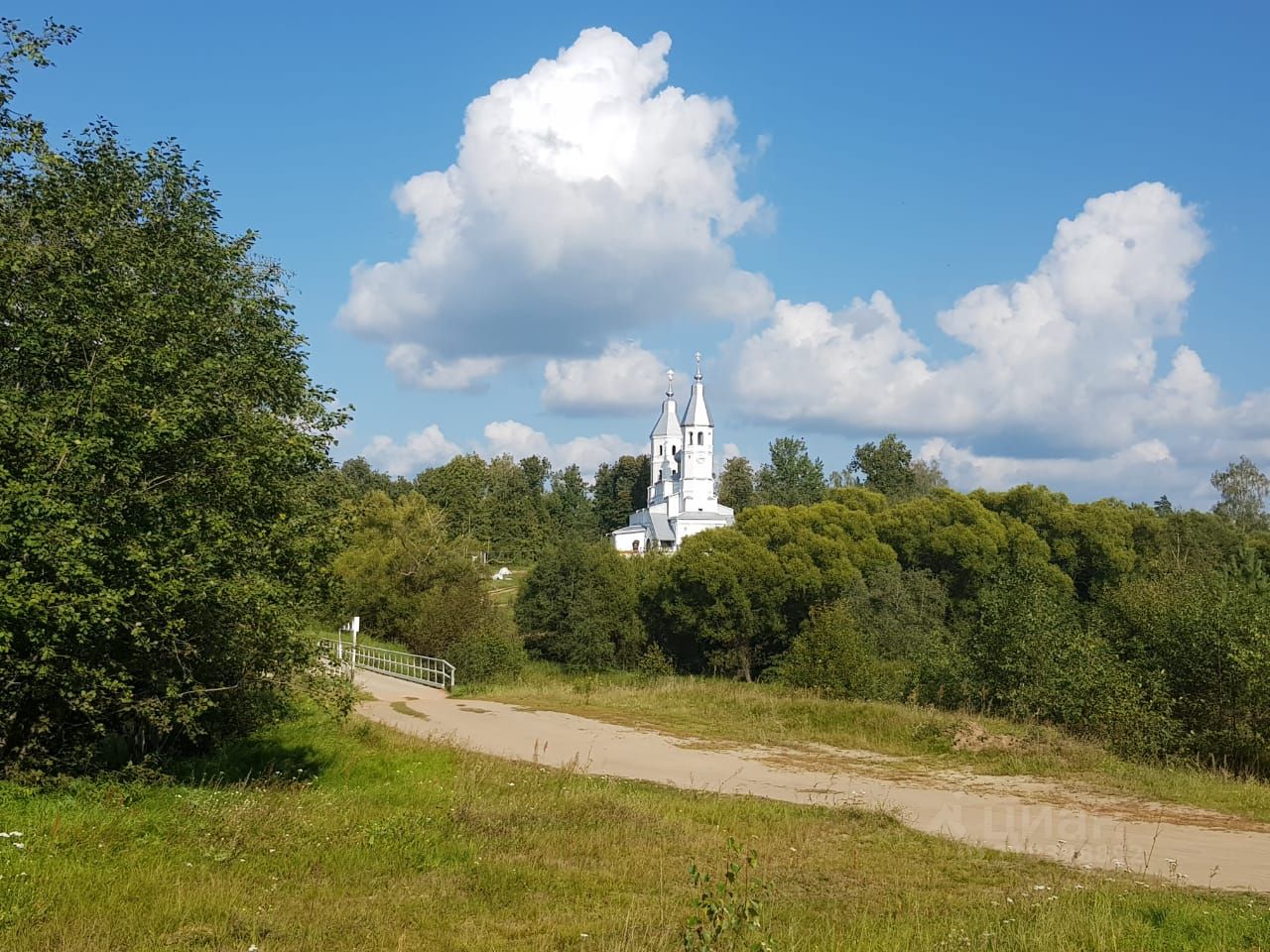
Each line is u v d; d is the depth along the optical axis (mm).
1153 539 69562
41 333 12258
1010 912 9344
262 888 9430
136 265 13719
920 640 50375
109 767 15164
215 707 15727
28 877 8852
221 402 13938
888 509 79250
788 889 10328
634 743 21547
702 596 63031
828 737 21906
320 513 16047
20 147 13031
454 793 14539
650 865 10977
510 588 86938
